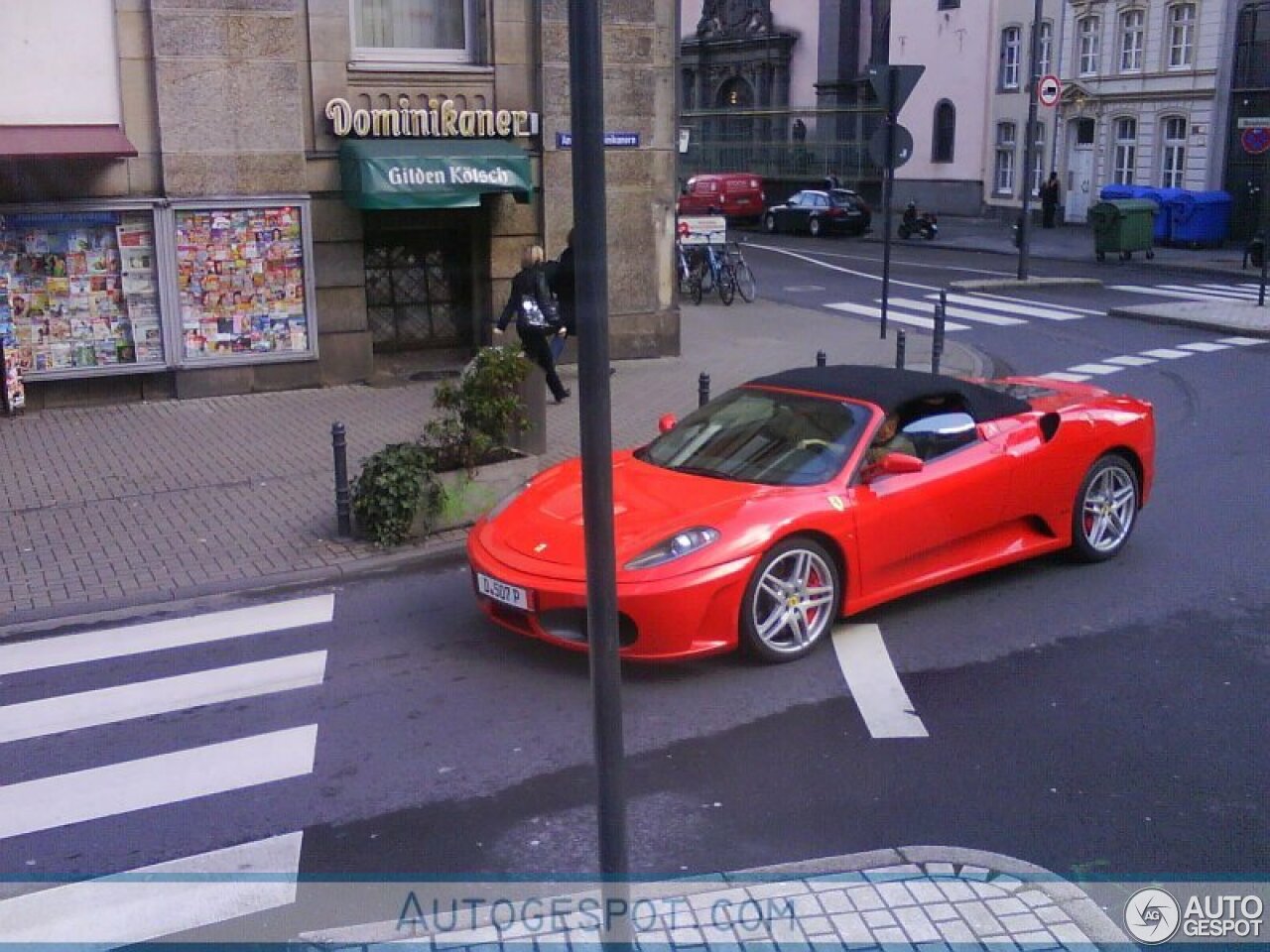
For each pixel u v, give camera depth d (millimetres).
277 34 14086
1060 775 5613
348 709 6484
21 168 13258
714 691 6555
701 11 57375
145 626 7812
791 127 52812
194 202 13914
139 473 11281
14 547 9305
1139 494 8766
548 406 14250
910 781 5570
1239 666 6812
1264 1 33281
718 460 7539
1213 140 35000
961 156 45594
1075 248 34375
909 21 47188
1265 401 14148
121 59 13508
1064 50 39969
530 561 6797
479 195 14977
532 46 15703
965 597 7938
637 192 16688
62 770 5902
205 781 5734
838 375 8102
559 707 6418
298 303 14695
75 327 13750
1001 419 7988
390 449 9352
